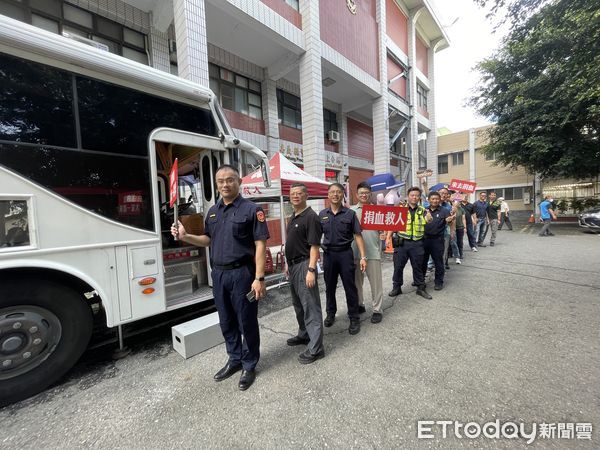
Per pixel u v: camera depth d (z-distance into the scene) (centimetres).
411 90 1728
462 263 642
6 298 214
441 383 221
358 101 1417
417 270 426
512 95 1347
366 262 345
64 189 240
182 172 462
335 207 323
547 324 315
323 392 216
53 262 231
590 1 381
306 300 262
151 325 334
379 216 341
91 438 183
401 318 352
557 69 1106
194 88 329
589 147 1219
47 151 234
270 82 1088
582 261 609
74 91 250
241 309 226
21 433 189
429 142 2178
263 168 404
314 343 257
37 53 231
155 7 721
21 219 219
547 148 1225
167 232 406
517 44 496
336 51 1066
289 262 276
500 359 251
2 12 562
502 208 1368
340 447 167
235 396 217
